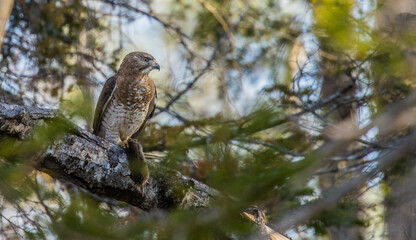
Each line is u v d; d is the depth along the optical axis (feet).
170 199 28.09
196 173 33.19
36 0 50.14
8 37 48.65
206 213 20.74
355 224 29.94
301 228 29.55
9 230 33.88
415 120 27.81
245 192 19.33
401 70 28.53
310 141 38.09
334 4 23.86
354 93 46.16
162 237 20.88
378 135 39.88
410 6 36.01
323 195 31.89
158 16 58.08
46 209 29.96
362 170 35.12
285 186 19.94
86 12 51.67
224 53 54.54
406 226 41.60
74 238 20.15
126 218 39.73
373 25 32.89
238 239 19.97
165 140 39.96
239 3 60.08
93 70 49.96
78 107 23.70
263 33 56.54
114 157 27.02
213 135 22.04
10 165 22.44
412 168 39.37
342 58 40.63
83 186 27.07
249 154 21.17
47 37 50.24
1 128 22.75
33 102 46.42
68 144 25.57
